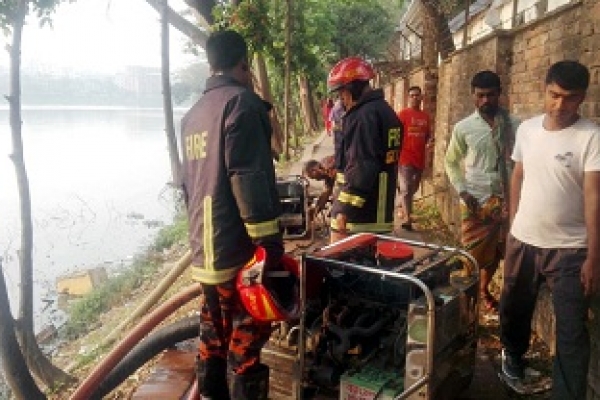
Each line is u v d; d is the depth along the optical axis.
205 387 3.18
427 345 2.72
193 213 2.92
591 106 3.54
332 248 3.17
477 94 4.57
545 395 3.71
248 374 2.93
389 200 3.99
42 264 14.27
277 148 17.23
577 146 3.09
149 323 4.54
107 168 32.78
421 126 8.16
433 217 8.98
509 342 3.74
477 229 4.67
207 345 3.13
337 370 3.03
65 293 12.34
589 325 3.46
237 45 2.90
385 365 2.99
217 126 2.74
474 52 6.98
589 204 3.04
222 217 2.80
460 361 3.16
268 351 3.23
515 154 3.54
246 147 2.68
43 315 11.35
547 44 4.84
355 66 3.84
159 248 14.12
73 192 24.23
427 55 11.27
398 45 35.66
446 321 2.89
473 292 3.21
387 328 3.01
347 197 3.91
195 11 11.73
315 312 3.14
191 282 8.91
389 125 3.86
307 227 6.92
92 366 7.32
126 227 17.86
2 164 33.97
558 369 3.25
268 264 2.75
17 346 5.25
